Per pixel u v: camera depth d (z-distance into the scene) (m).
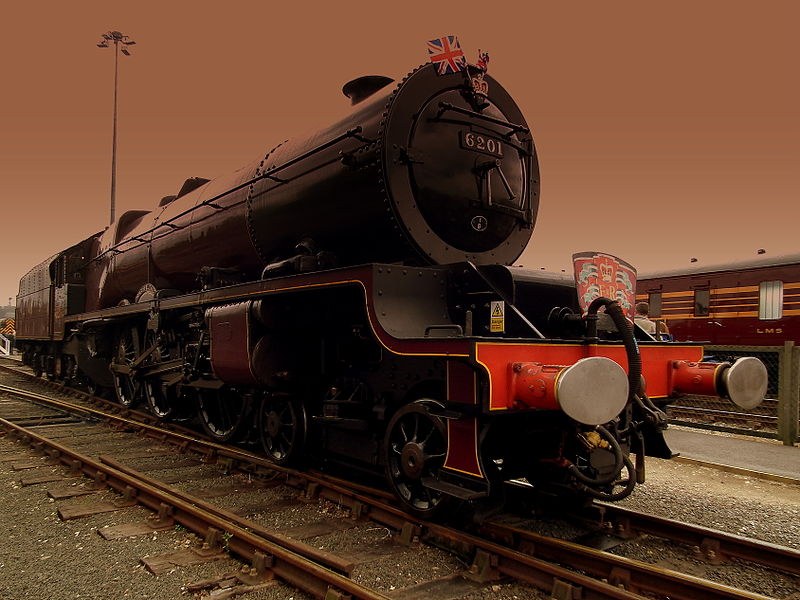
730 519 4.68
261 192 6.06
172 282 8.77
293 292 4.97
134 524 4.30
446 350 3.54
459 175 4.84
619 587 3.20
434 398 4.30
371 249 5.01
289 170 5.66
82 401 11.95
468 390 3.65
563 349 3.87
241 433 7.14
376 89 5.50
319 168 5.21
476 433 3.62
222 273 6.89
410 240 4.52
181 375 7.61
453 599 3.09
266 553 3.49
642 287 15.49
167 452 6.92
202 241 7.28
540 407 3.39
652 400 4.38
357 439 5.05
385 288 4.12
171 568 3.51
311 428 5.70
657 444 4.60
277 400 6.02
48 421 9.23
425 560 3.61
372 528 4.17
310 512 4.57
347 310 5.27
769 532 4.41
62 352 13.47
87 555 3.73
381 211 4.54
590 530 4.18
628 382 3.73
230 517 4.09
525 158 5.58
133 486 4.91
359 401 4.91
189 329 7.94
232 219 6.56
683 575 3.13
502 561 3.43
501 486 3.93
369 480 5.45
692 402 11.67
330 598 2.99
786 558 3.57
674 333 14.53
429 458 3.94
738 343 13.05
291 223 5.63
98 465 5.52
